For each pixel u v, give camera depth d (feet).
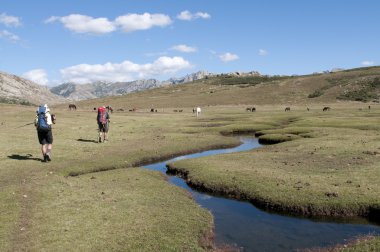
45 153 98.53
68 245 48.32
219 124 215.72
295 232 57.31
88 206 63.21
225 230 58.13
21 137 139.95
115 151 117.80
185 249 48.85
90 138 145.59
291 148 117.70
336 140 128.57
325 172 83.76
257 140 158.51
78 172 92.48
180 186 84.48
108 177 85.87
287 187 73.26
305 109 399.65
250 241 53.93
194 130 182.80
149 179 84.84
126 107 570.87
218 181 81.46
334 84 638.53
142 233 52.47
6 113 232.94
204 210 64.49
